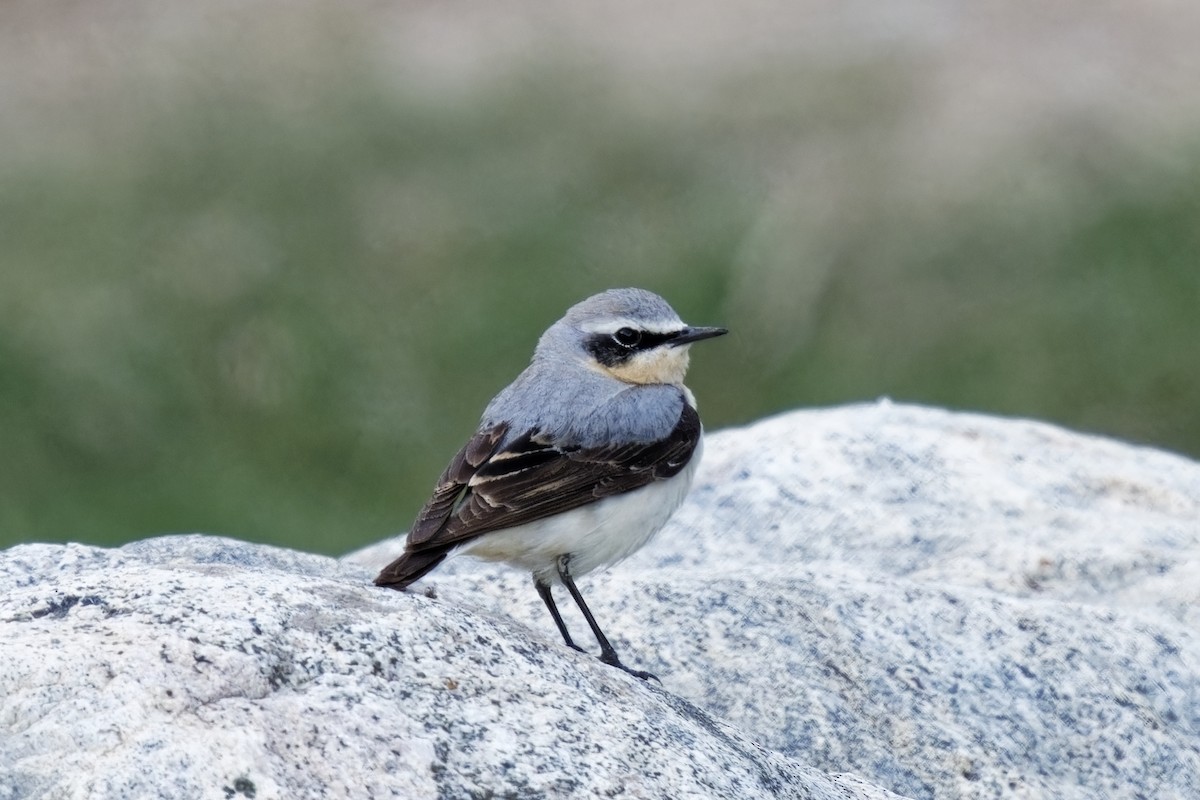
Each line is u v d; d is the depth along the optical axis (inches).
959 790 307.6
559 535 313.7
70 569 288.7
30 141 829.8
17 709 213.6
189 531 639.8
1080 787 314.5
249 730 213.8
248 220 770.8
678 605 352.8
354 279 742.5
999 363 690.2
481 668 241.9
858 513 421.7
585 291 731.4
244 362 706.8
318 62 886.4
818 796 252.7
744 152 806.5
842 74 872.9
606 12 952.9
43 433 674.2
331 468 669.3
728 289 730.2
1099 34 901.8
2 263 745.0
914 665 336.2
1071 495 438.3
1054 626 350.0
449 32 924.0
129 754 207.5
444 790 215.3
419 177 799.1
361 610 244.7
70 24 936.3
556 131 829.8
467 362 705.0
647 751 235.6
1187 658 348.2
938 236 748.6
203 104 859.4
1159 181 772.0
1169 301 712.4
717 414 685.3
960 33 909.2
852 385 687.1
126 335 710.5
